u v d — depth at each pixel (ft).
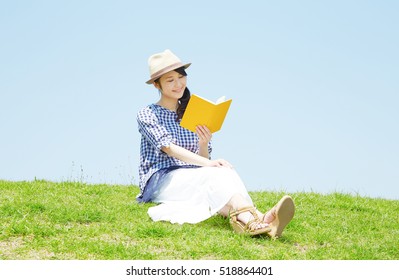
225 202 21.88
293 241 21.91
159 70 25.16
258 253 19.43
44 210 24.53
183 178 24.18
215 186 22.31
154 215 23.67
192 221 22.82
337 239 23.17
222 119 24.72
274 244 20.98
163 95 26.22
